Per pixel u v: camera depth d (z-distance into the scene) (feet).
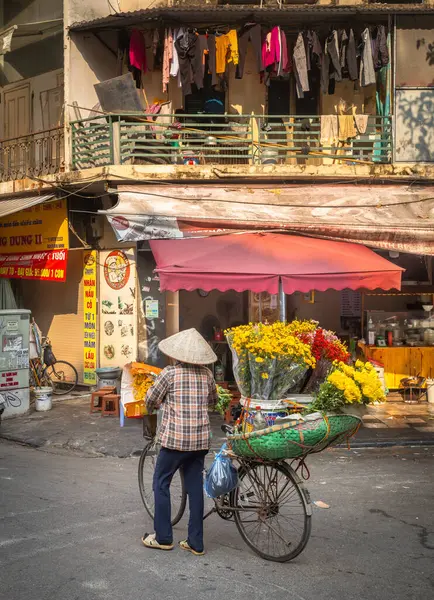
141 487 19.79
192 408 16.58
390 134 39.73
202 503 16.78
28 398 36.83
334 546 17.21
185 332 17.22
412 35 39.27
